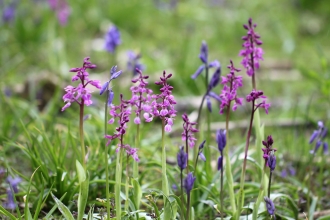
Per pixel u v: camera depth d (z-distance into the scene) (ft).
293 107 32.50
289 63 42.83
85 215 16.37
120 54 42.45
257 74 40.11
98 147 19.02
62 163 18.15
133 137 21.93
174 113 13.73
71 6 51.26
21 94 31.89
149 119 13.70
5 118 25.21
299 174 22.35
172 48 44.98
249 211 17.84
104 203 16.02
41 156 19.39
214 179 18.78
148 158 21.44
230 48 48.29
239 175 19.71
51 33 41.93
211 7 56.90
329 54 45.68
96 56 42.73
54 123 24.64
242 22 53.36
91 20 50.31
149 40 48.65
